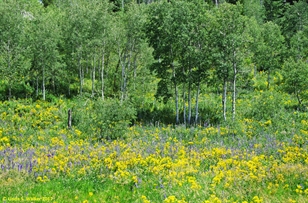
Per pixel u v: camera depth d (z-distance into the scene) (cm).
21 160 1205
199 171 1109
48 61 3456
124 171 1067
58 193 923
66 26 3744
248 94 3544
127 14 3566
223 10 2645
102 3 3728
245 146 1580
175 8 2702
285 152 1372
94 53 3628
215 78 2797
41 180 1014
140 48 3634
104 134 1920
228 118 2642
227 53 2638
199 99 3334
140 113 2850
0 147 1543
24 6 3669
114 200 882
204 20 2702
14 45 3344
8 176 1046
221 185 932
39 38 3397
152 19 2833
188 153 1372
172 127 2516
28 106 2902
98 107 2016
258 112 2631
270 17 6706
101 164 1143
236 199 834
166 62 2833
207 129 2145
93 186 993
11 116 2517
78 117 2523
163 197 865
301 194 840
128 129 2041
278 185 894
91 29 3569
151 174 1085
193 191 889
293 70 3181
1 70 3228
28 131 2128
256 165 1102
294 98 3434
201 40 2734
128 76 3725
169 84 2908
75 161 1197
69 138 1988
